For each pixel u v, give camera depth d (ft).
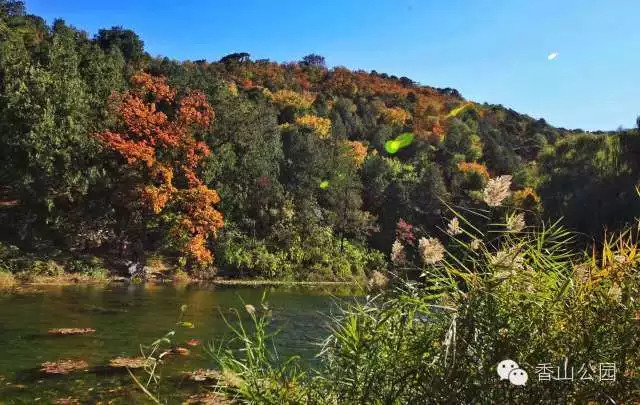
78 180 82.23
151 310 47.09
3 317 39.75
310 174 116.47
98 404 19.39
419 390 6.86
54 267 73.10
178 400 19.44
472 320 6.63
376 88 232.12
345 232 118.42
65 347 29.68
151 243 92.48
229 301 57.57
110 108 93.25
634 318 6.36
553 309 6.77
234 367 8.84
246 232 106.01
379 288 8.04
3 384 21.98
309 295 69.00
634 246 7.14
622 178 82.48
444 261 7.55
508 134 196.95
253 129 113.91
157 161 92.32
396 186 124.16
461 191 133.08
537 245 7.64
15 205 85.20
